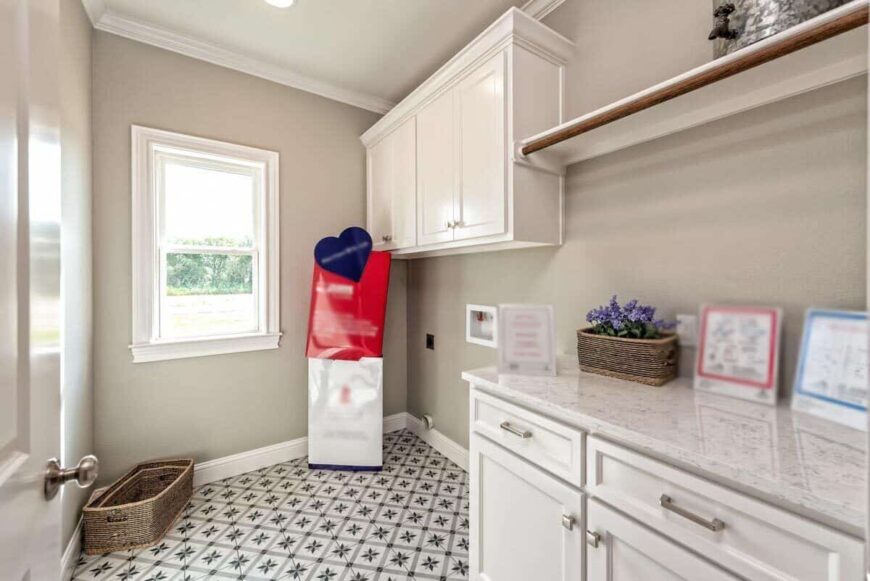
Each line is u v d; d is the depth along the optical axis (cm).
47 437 68
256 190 246
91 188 190
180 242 223
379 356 241
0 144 55
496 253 217
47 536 68
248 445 242
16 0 60
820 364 98
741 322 115
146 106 207
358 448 243
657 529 84
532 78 159
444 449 263
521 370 136
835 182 100
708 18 127
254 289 248
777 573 67
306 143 259
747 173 116
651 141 140
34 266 64
